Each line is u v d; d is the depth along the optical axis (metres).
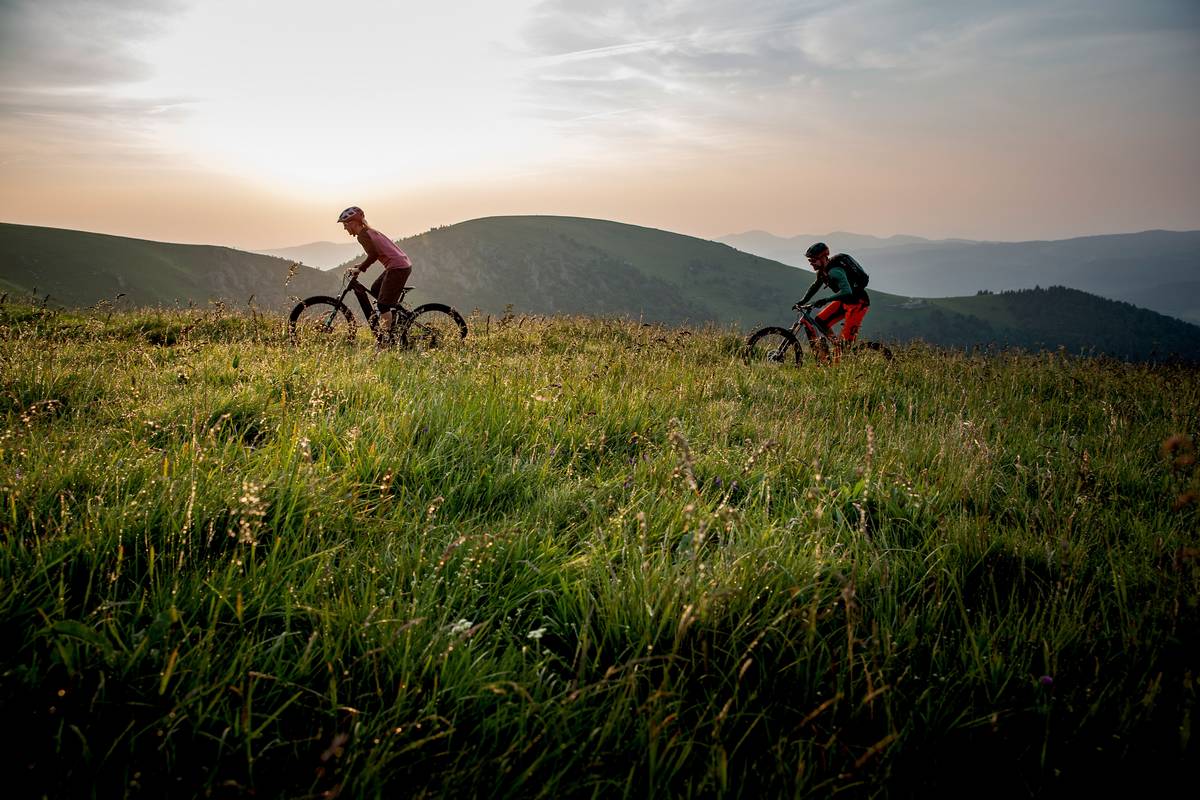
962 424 5.27
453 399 5.23
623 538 3.14
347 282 9.91
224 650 2.18
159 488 3.08
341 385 5.62
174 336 9.88
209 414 4.38
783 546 3.08
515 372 6.78
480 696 2.10
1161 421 6.89
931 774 2.01
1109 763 2.04
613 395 6.04
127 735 1.86
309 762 1.88
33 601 2.24
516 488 3.92
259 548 2.87
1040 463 5.14
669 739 1.98
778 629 2.38
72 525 2.73
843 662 2.24
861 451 5.00
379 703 2.06
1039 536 3.52
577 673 2.25
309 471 3.31
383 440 4.19
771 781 1.90
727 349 11.58
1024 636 2.58
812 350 10.50
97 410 4.88
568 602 2.67
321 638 2.26
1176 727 2.11
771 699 2.26
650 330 13.53
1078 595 2.97
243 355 7.18
